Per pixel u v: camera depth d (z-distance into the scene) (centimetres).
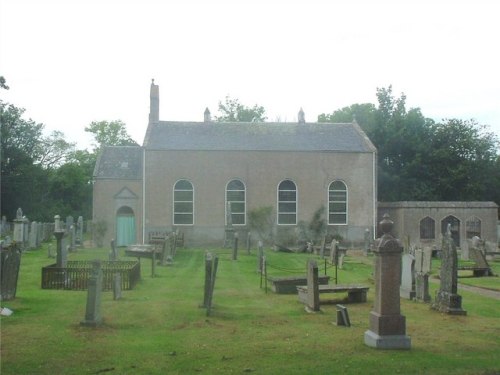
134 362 1117
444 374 1060
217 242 4809
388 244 1257
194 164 4816
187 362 1119
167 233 4419
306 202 4884
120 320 1509
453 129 6400
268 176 4875
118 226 4812
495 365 1123
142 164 4853
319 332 1403
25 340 1270
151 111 5175
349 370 1071
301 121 5284
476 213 4909
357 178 4925
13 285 1820
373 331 1270
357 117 6825
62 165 8100
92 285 1437
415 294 2030
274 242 4794
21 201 7056
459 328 1489
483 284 2573
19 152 7150
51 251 3491
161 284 2305
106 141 9300
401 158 6481
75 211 7831
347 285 1981
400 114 6525
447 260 1744
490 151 6638
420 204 4900
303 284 2139
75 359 1131
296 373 1050
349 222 4900
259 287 2297
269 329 1438
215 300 1908
